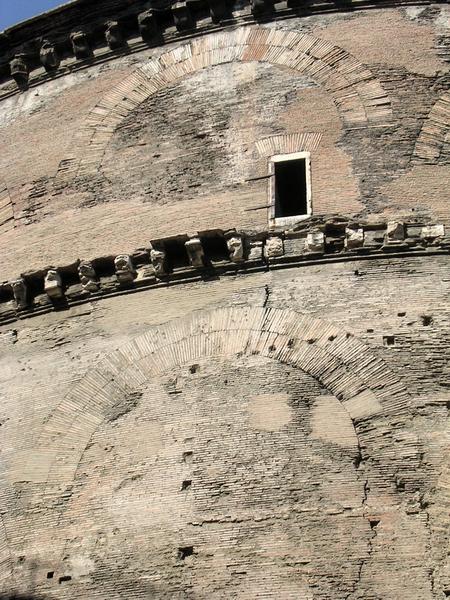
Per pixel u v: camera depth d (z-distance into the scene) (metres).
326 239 22.06
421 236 21.80
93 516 19.20
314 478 18.62
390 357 20.02
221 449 19.28
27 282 23.33
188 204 23.47
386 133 23.62
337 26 25.86
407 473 18.47
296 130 24.03
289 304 21.25
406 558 17.58
